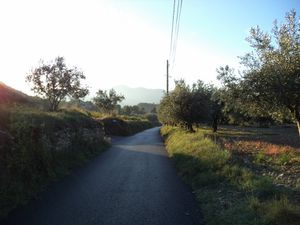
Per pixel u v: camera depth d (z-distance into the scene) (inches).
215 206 360.2
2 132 430.0
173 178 544.7
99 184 495.8
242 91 598.5
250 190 378.9
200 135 906.1
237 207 330.0
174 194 436.8
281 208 285.3
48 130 587.2
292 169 498.6
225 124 2881.4
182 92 1225.4
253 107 627.2
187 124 1257.4
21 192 400.8
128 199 410.9
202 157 584.7
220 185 438.9
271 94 567.5
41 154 508.1
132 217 341.4
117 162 725.9
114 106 2498.8
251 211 305.9
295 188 371.6
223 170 478.0
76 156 688.4
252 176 418.3
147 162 729.0
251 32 610.2
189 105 1213.1
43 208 370.6
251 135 1432.1
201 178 483.5
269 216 281.4
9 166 407.8
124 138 1628.9
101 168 642.2
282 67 558.3
